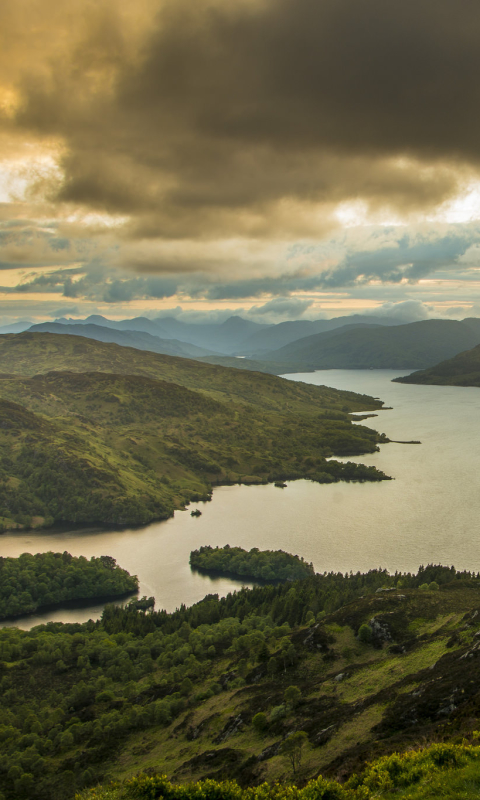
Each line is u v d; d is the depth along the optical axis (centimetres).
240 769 9831
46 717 15775
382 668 12038
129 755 12988
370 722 9381
